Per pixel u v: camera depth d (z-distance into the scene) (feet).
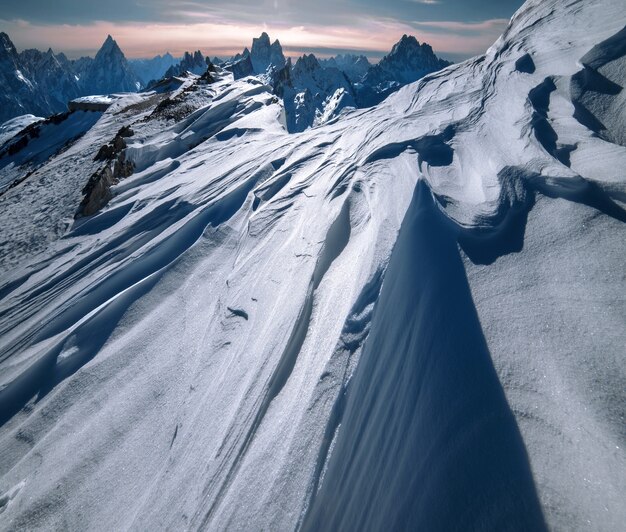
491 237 17.85
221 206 37.73
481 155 25.67
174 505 14.58
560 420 10.28
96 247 40.81
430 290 16.24
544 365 11.76
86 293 31.81
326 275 22.62
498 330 13.47
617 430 9.46
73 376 22.56
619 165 18.26
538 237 16.69
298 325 19.69
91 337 25.29
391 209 23.66
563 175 19.10
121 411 19.56
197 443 16.58
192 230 35.47
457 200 21.74
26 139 148.05
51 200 63.21
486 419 11.10
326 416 14.40
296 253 25.86
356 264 21.08
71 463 17.57
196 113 88.89
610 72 26.40
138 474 16.43
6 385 24.18
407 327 15.44
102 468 17.10
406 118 38.32
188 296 26.86
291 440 14.30
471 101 35.65
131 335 24.58
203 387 19.26
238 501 13.51
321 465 13.10
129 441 17.95
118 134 80.02
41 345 27.50
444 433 11.46
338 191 29.78
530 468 9.62
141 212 45.11
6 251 49.49
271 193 37.70
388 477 11.68
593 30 33.63
